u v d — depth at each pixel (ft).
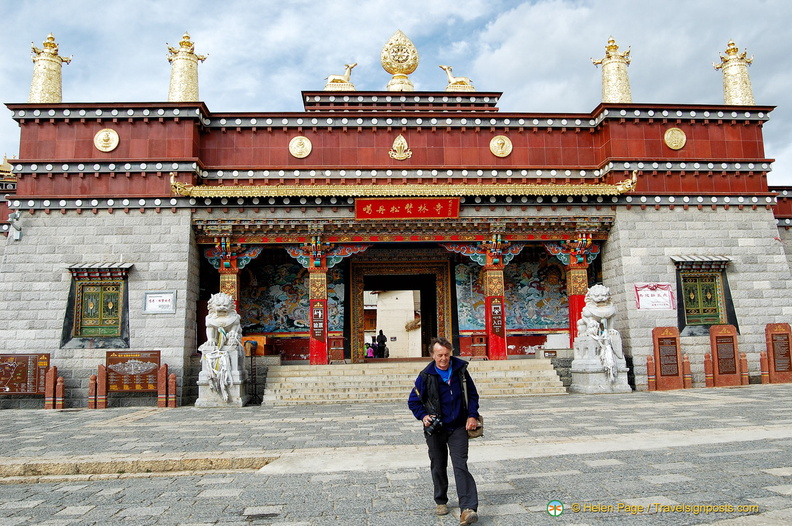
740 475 34.71
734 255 100.27
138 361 85.05
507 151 104.58
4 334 89.20
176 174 94.32
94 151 94.63
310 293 97.14
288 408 77.56
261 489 35.96
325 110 120.57
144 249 92.32
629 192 98.78
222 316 83.56
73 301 90.48
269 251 109.60
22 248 91.61
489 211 98.32
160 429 60.03
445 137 104.53
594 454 41.78
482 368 93.50
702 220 100.73
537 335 110.42
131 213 93.35
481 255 100.68
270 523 29.43
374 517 29.68
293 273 109.40
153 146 95.45
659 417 59.31
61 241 92.27
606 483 33.99
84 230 92.63
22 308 90.02
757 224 101.71
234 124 100.78
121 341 89.40
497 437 50.01
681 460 38.96
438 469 29.78
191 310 93.81
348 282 110.83
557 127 105.40
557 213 99.19
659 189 100.89
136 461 43.04
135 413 75.66
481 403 76.69
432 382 29.58
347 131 103.19
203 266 102.12
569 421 58.34
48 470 42.34
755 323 98.53
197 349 96.53
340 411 72.49
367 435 53.26
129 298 90.74
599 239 102.58
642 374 93.91
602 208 99.71
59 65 100.53
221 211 94.53
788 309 99.50
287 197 94.58
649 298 96.99
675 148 102.58
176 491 36.65
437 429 28.81
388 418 64.59
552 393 87.71
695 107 103.04
